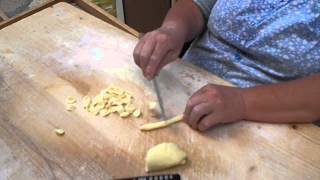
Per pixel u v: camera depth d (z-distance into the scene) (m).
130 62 0.77
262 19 0.74
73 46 0.81
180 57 0.84
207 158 0.61
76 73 0.75
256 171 0.59
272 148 0.62
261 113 0.66
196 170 0.59
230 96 0.66
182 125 0.66
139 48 0.73
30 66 0.77
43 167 0.60
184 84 0.73
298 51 0.71
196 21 0.86
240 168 0.59
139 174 0.59
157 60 0.71
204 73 0.75
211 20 0.82
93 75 0.75
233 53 0.80
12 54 0.79
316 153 0.61
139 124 0.66
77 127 0.66
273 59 0.74
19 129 0.66
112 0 1.33
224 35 0.79
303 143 0.62
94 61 0.77
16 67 0.76
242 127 0.65
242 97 0.66
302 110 0.65
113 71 0.75
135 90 0.72
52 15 0.88
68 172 0.60
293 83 0.67
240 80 0.79
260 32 0.74
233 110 0.65
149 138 0.64
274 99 0.66
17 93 0.72
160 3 1.33
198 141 0.63
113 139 0.64
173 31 0.78
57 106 0.69
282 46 0.72
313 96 0.65
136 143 0.63
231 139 0.63
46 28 0.85
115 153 0.62
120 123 0.66
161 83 0.73
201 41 0.86
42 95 0.71
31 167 0.60
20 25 0.86
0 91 0.72
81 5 0.94
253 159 0.60
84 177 0.59
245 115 0.66
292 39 0.71
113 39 0.82
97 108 0.69
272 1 0.73
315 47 0.70
